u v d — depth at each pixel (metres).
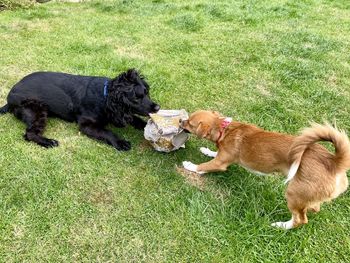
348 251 0.94
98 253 0.93
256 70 1.75
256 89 1.61
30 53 1.84
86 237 0.96
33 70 1.69
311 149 0.90
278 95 1.57
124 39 2.04
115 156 1.22
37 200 1.05
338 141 0.82
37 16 2.34
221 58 1.85
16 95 1.29
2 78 1.62
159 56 1.86
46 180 1.12
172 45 1.97
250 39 2.07
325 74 1.72
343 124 1.41
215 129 1.10
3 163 1.17
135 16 2.40
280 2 2.77
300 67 1.74
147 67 1.73
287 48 1.95
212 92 1.58
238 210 1.04
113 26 2.21
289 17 2.44
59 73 1.35
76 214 1.02
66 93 1.30
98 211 1.03
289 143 0.96
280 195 1.09
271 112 1.46
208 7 2.55
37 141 1.25
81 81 1.31
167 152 1.23
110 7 2.53
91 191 1.09
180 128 1.16
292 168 0.86
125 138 1.31
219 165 1.10
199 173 1.16
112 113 1.25
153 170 1.17
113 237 0.96
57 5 2.63
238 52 1.91
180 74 1.69
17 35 2.04
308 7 2.67
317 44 2.02
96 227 0.99
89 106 1.28
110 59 1.79
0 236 0.95
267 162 1.00
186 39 2.05
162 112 1.25
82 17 2.36
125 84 1.23
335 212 1.05
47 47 1.91
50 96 1.30
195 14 2.44
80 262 0.91
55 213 1.02
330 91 1.58
